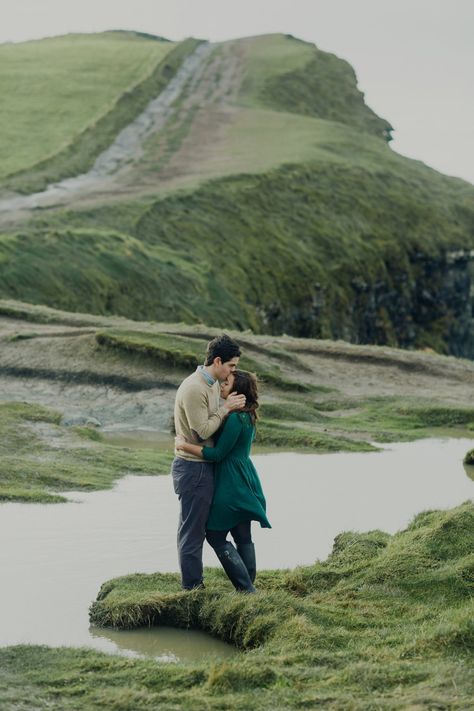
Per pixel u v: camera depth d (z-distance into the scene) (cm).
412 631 689
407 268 7281
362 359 2638
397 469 1540
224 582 847
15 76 9156
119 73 9731
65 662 654
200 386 812
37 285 4162
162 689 607
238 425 816
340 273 6462
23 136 7331
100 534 1041
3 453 1482
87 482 1304
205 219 5969
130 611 768
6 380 2209
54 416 1803
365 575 821
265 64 11438
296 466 1545
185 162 7188
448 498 1302
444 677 585
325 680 601
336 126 9556
